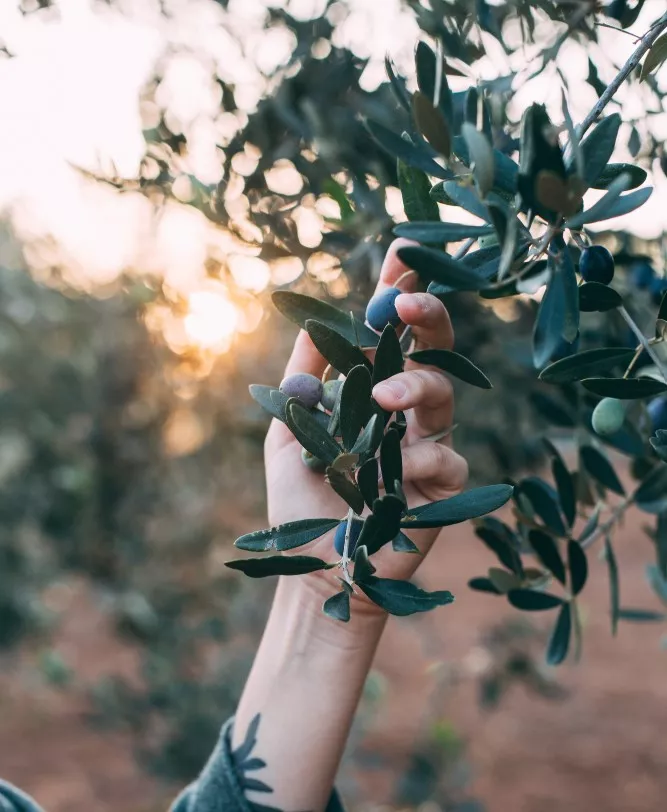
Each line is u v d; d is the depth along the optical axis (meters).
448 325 0.71
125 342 3.18
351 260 1.08
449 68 0.89
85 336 3.49
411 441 0.86
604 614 6.98
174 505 3.35
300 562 0.67
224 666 3.05
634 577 7.65
